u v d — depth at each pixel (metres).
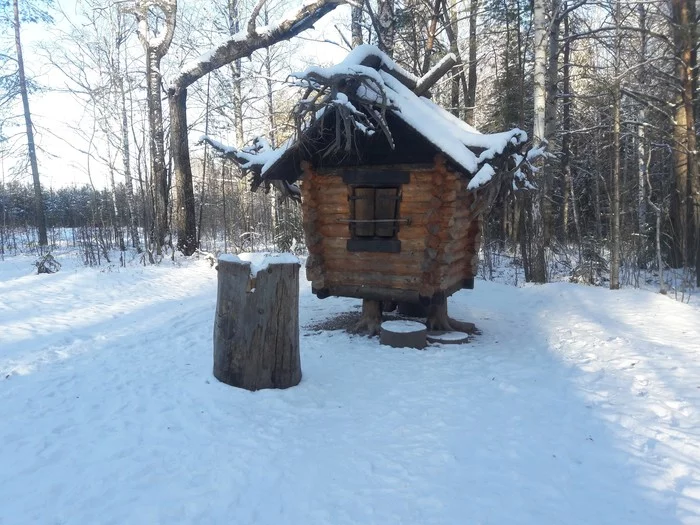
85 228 18.78
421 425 4.62
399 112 6.87
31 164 21.58
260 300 5.39
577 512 3.27
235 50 17.48
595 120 19.30
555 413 4.85
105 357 6.88
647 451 4.00
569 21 18.72
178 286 13.05
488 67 26.58
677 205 15.48
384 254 7.59
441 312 8.09
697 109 15.05
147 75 17.92
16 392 5.47
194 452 4.09
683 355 6.52
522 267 18.44
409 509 3.32
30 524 3.17
